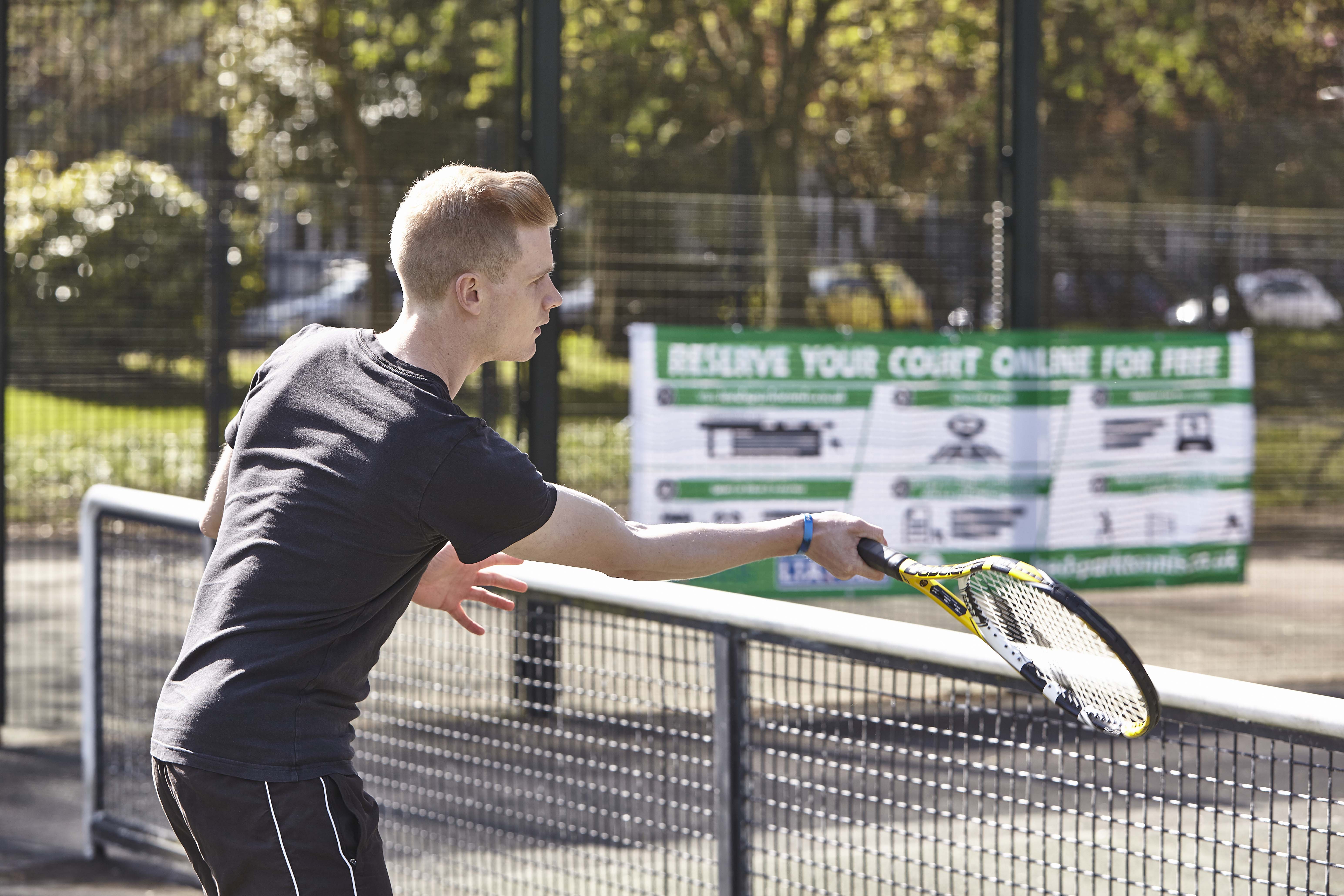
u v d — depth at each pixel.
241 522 2.60
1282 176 10.02
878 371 8.20
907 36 11.55
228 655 2.53
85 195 8.01
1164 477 8.68
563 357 8.27
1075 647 2.50
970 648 3.04
